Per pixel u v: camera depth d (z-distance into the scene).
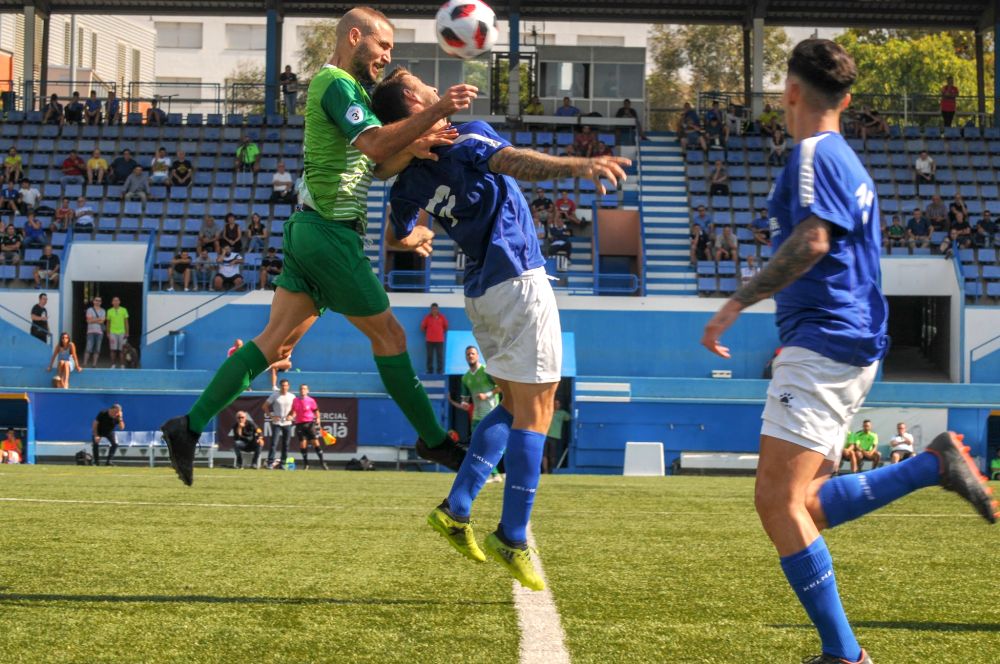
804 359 3.07
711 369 22.19
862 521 6.91
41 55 29.42
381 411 19.81
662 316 22.25
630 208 25.95
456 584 4.43
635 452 16.70
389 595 4.18
